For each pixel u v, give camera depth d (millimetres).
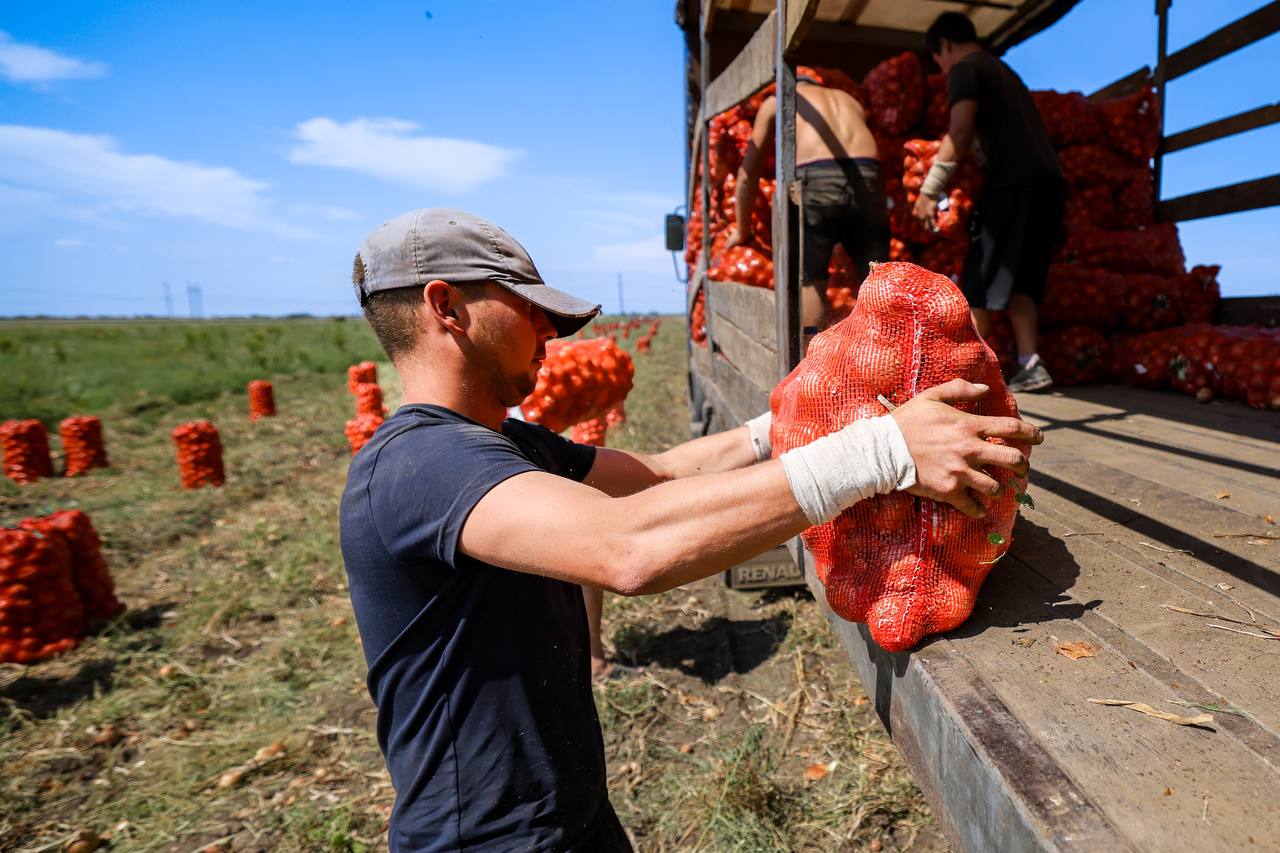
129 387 13992
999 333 4230
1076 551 1691
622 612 4125
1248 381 3365
